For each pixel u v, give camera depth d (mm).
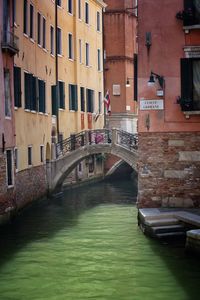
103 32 36312
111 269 11617
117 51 38594
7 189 17172
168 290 10109
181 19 15141
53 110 26422
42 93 24047
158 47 15305
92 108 33344
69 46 29750
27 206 20719
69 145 25828
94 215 19438
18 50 18250
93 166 32812
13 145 17891
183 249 12969
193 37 15148
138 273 11203
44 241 14781
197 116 15211
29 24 21781
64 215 19484
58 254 13172
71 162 25109
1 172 16547
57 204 22703
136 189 29125
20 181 19609
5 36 17203
